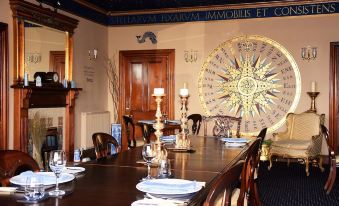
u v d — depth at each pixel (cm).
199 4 709
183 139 333
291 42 674
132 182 204
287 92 679
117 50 762
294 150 592
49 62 569
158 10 734
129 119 566
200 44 718
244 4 690
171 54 734
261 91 692
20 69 507
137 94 756
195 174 227
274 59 683
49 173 218
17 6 501
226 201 161
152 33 743
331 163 488
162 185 184
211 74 715
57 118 588
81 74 673
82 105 680
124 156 293
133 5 733
